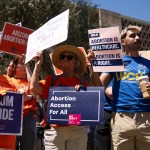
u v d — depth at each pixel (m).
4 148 4.66
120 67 4.81
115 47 4.84
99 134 5.58
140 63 4.87
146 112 4.65
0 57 6.93
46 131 4.78
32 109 5.78
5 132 4.57
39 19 16.11
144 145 4.65
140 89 4.67
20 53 6.09
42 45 4.80
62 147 4.68
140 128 4.59
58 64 5.16
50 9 16.25
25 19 16.09
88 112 4.60
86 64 5.08
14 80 5.70
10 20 16.00
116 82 4.85
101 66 4.88
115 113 4.76
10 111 4.62
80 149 4.73
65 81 4.91
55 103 4.70
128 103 4.67
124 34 5.02
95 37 4.93
